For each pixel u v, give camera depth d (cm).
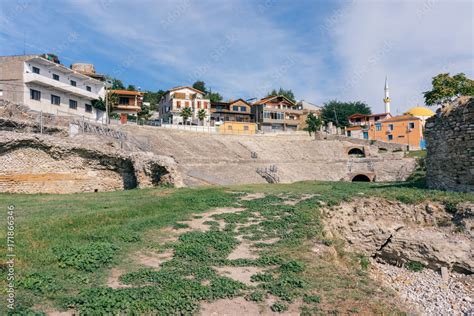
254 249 1349
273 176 4953
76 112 5503
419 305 1329
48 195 2377
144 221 1602
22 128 2717
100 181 2867
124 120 5931
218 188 2983
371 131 7938
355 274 1144
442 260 1697
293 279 1010
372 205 2088
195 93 8156
